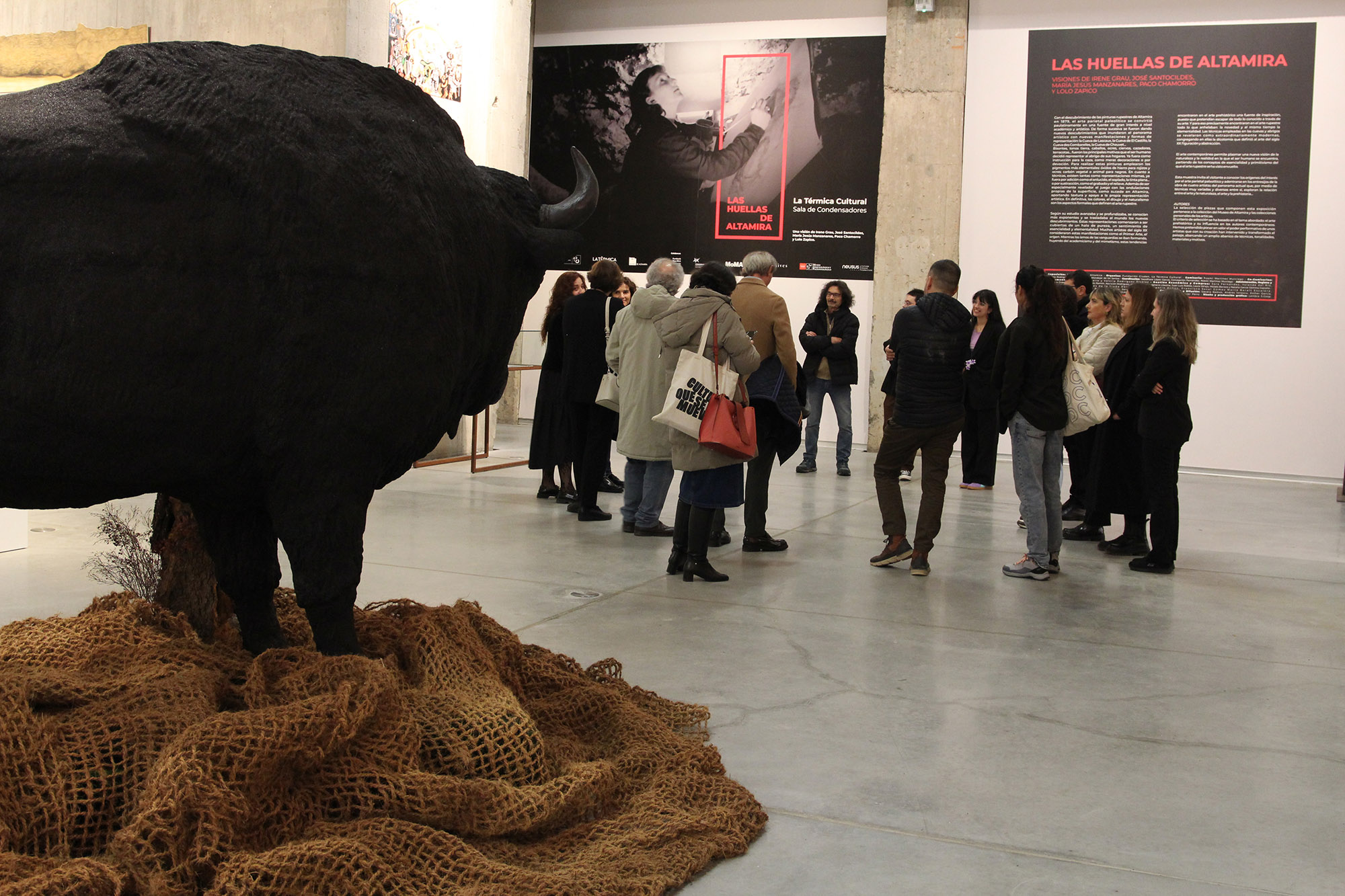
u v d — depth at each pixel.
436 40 10.30
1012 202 12.83
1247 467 12.20
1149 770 3.50
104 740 2.56
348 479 2.92
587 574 6.21
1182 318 6.64
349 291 2.80
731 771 3.38
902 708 4.04
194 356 2.67
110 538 4.16
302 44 9.62
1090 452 8.52
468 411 3.55
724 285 5.90
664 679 4.30
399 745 2.73
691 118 13.91
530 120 14.48
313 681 2.86
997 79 12.80
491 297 3.28
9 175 2.47
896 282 13.09
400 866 2.43
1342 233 11.81
